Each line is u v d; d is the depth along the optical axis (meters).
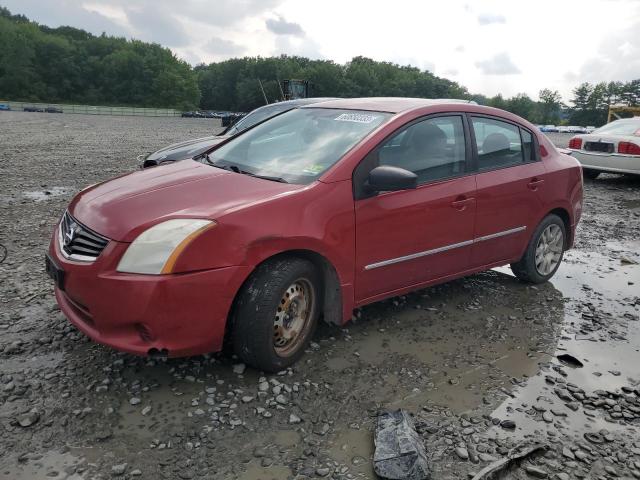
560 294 5.17
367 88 126.56
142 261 3.01
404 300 4.80
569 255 6.52
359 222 3.71
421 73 139.00
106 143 20.22
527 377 3.63
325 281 3.76
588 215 8.91
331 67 124.25
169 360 3.56
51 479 2.51
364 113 4.28
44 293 4.61
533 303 4.90
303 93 21.75
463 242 4.44
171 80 125.94
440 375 3.59
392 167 3.65
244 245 3.16
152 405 3.09
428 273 4.29
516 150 4.93
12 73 113.62
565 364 3.84
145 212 3.21
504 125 4.86
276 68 130.00
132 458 2.67
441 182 4.24
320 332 4.09
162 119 65.19
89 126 35.53
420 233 4.09
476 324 4.40
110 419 2.96
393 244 3.94
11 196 8.77
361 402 3.23
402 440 2.77
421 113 4.22
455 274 4.53
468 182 4.41
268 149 4.22
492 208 4.59
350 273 3.72
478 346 4.03
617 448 2.95
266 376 3.44
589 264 6.17
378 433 2.87
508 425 3.08
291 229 3.34
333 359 3.71
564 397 3.40
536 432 3.04
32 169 11.95
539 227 5.14
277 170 3.89
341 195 3.63
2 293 4.57
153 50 133.25
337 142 3.97
